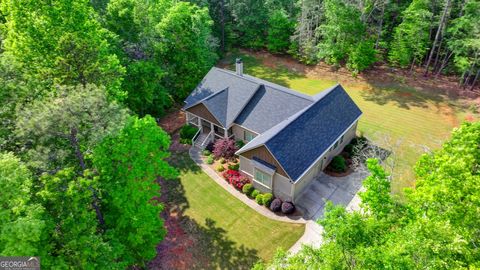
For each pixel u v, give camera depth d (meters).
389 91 41.16
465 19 37.06
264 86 31.08
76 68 23.48
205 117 31.52
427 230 11.08
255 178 26.25
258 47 56.84
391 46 44.38
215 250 21.91
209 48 46.59
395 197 15.33
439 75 43.59
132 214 17.91
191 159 30.69
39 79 22.34
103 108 17.17
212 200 26.00
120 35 34.25
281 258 14.92
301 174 23.94
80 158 17.77
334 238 13.59
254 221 23.94
